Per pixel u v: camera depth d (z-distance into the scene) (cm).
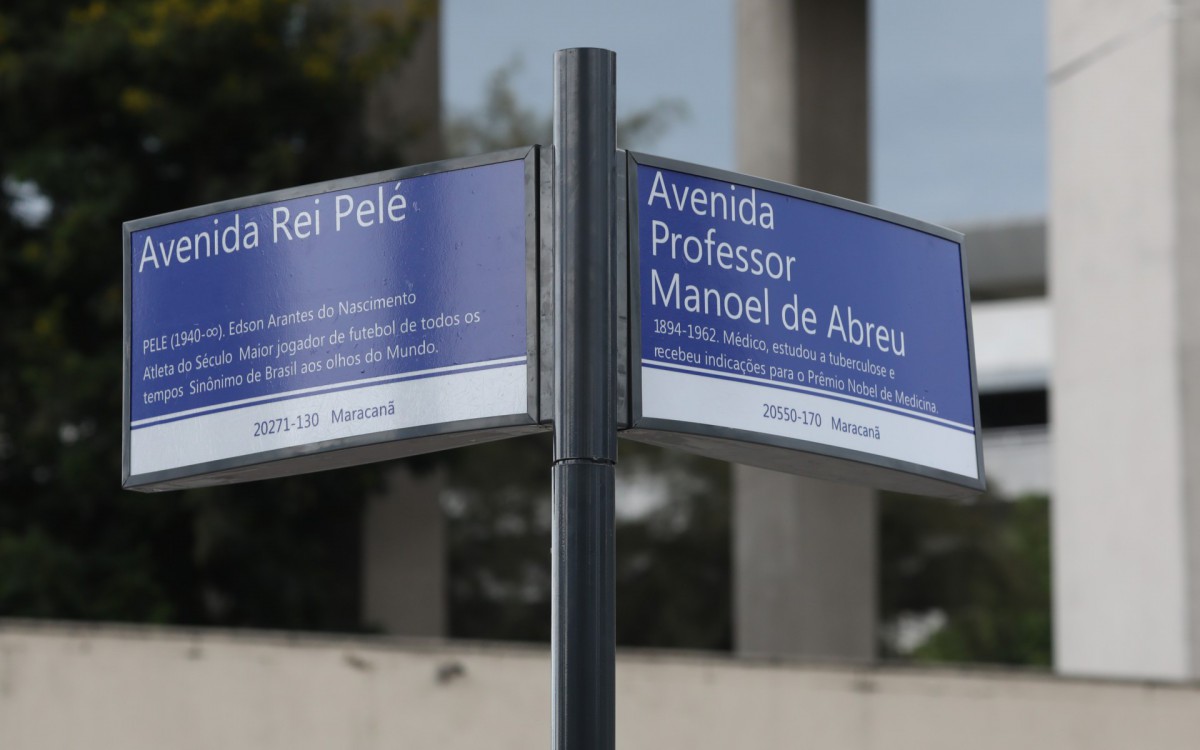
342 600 1566
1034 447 3300
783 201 289
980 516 2903
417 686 852
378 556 1570
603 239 267
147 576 1387
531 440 2412
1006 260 2888
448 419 271
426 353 275
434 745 845
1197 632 941
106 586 1372
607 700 259
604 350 264
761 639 1723
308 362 285
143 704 884
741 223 283
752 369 279
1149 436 982
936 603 2869
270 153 1424
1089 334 1038
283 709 867
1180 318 967
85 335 1463
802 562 1700
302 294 288
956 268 313
